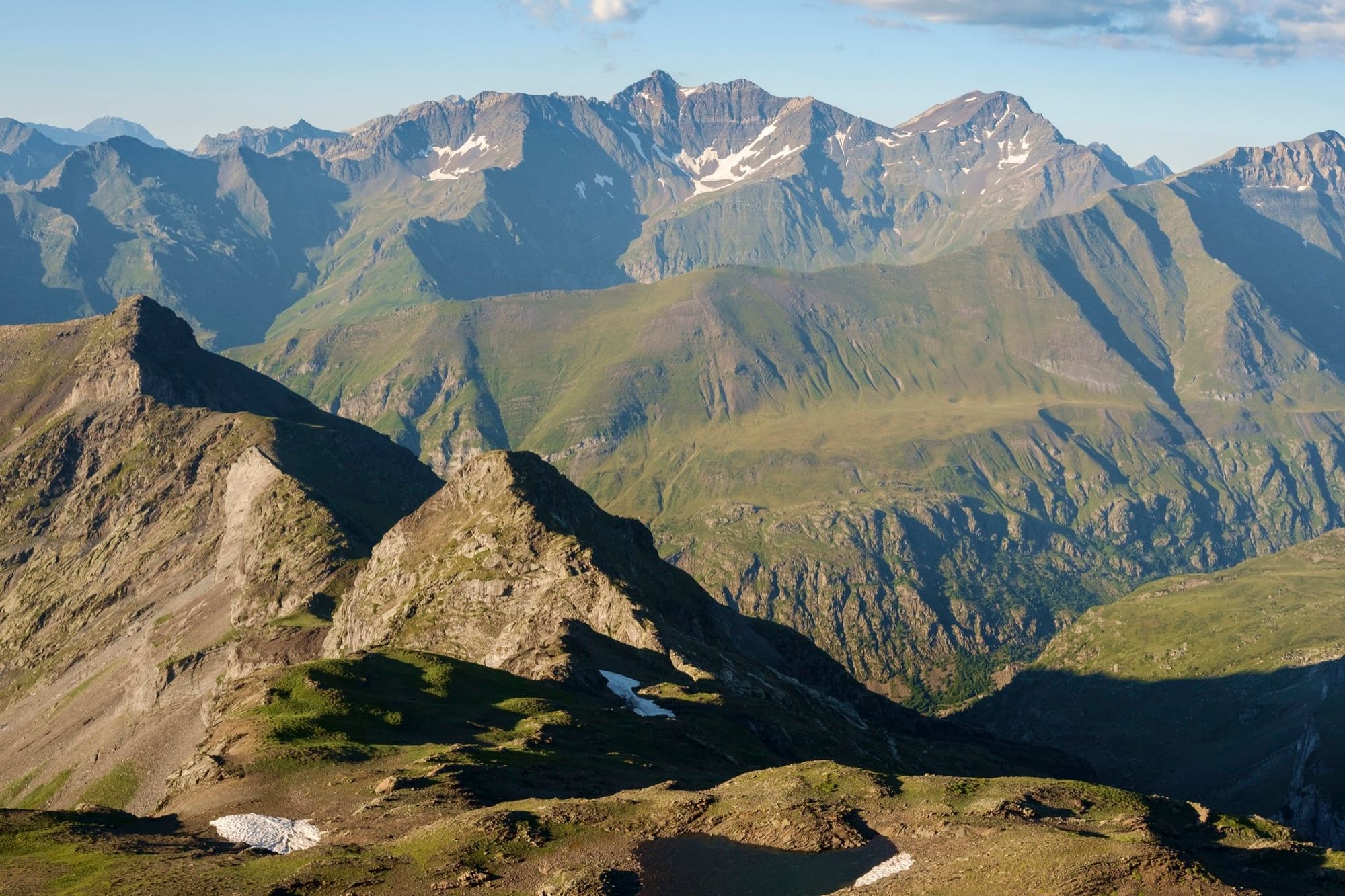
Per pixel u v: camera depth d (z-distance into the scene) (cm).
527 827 9488
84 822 10594
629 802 10225
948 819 9450
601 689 17612
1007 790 10338
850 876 8638
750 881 8588
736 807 9944
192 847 9800
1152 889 7650
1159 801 10506
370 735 13225
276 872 8931
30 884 8962
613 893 8344
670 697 17512
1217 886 7694
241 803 10925
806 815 9569
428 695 15212
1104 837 8912
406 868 8900
